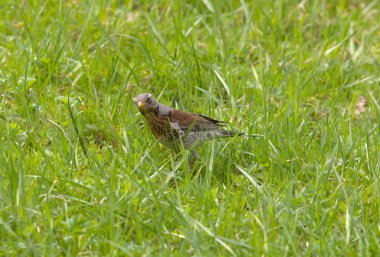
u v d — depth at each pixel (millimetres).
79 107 13297
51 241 9188
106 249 9305
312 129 13664
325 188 11148
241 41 16406
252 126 12406
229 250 9250
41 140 12031
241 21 17844
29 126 12656
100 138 12695
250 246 9305
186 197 10672
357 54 16703
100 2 17125
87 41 15750
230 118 13602
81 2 17234
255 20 17844
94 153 11695
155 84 14625
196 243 9312
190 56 15172
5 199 10039
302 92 14867
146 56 14836
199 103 14203
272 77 15328
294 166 11773
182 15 17156
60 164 11320
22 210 9820
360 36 17906
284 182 11156
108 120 12961
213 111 13477
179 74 14836
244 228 10062
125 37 15922
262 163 11969
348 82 15898
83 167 11422
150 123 12117
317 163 11781
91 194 10469
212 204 10516
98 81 14398
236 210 10508
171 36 16500
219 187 11234
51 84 14000
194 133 12109
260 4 18266
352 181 11562
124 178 11031
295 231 10016
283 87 14984
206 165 11188
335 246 9734
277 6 18312
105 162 11727
